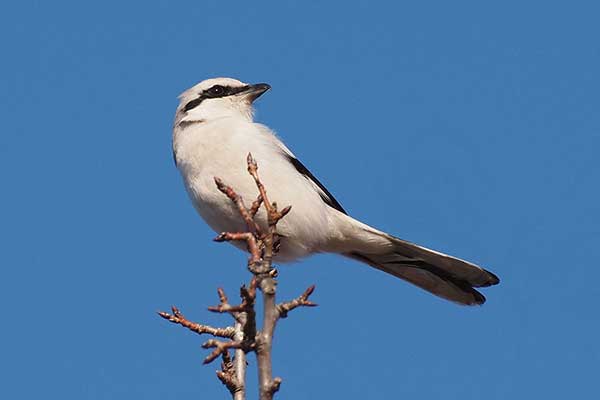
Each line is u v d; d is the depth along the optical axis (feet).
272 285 21.29
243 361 26.27
